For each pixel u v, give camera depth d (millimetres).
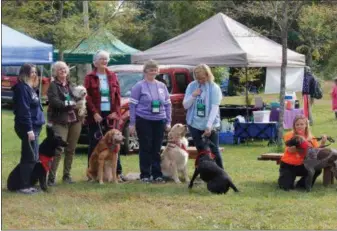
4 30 12125
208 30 17359
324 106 26453
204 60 16297
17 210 8156
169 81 14703
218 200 8750
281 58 16656
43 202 8648
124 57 24359
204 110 9672
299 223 7418
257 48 16625
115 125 10492
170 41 17594
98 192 9367
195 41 17109
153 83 10211
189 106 9781
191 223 7484
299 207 8234
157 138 10242
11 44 11617
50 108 9766
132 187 9805
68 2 24219
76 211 8109
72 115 9875
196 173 9523
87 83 10266
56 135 9383
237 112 18219
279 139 14820
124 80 14492
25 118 9102
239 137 16562
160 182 10227
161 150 10844
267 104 19734
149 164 10312
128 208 8305
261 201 8656
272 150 14734
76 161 13078
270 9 15508
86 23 23609
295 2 15438
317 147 9578
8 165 12461
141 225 7422
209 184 9305
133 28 26672
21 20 22453
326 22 18438
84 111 10125
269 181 10422
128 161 13078
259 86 27469
